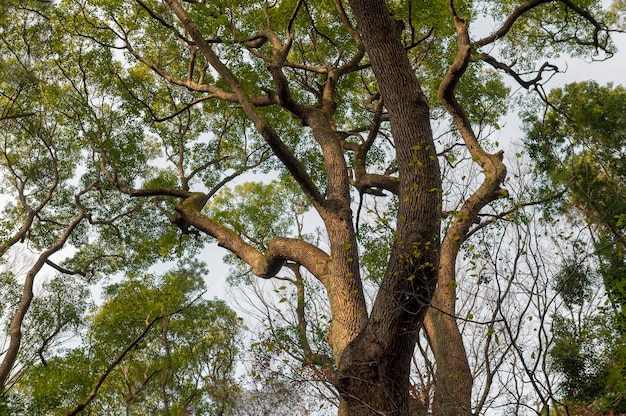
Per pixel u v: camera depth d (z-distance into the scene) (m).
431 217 7.62
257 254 10.55
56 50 16.45
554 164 14.49
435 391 8.54
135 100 17.14
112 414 17.98
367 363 7.36
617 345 12.96
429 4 13.65
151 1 15.88
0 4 14.97
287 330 10.52
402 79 8.20
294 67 13.99
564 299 8.66
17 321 15.45
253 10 14.19
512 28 15.78
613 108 17.61
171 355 16.42
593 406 12.16
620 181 16.62
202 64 16.25
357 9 8.45
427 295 7.53
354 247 9.04
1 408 13.22
